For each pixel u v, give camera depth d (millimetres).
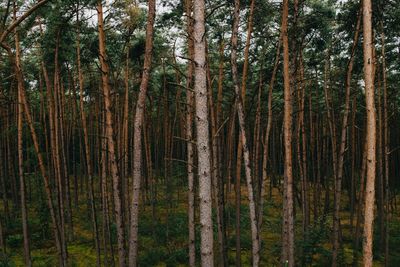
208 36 12164
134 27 11906
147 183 25266
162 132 29234
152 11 8227
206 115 5789
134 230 8102
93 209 13094
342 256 14062
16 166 23438
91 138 23438
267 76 13055
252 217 9547
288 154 9695
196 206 20109
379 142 15508
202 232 5766
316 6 10781
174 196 26484
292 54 11641
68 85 18719
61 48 12453
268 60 12984
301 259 13547
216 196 11781
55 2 10281
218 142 12227
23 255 15391
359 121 24156
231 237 16938
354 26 11734
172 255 14969
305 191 14828
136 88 16719
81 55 13328
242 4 11148
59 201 13391
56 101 14086
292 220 9891
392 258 14820
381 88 15398
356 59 12609
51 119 13492
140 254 15469
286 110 9617
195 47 5789
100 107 19203
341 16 11555
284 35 9547
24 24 11352
